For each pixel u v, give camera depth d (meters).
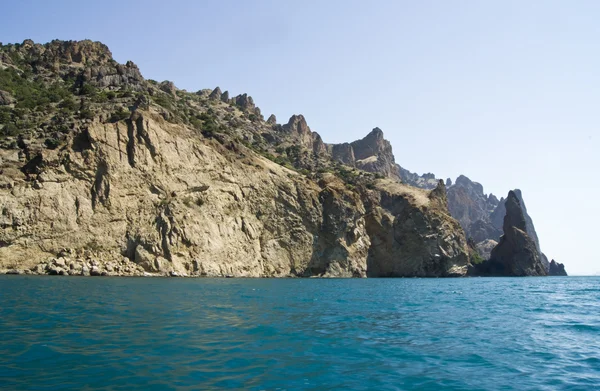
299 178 119.25
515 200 170.62
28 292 36.47
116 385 12.18
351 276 115.12
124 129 86.44
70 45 131.00
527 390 13.03
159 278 69.12
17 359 14.38
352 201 121.94
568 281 112.12
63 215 74.44
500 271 163.50
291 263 106.88
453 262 132.75
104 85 114.50
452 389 12.98
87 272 70.62
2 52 119.06
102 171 80.50
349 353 17.16
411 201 139.62
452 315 29.83
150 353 15.80
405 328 23.69
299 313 29.20
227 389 12.27
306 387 12.74
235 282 66.69
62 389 11.69
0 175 72.69
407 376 14.18
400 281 93.19
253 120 191.00
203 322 23.28
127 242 78.88
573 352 18.22
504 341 20.30
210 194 94.56
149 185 85.31
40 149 78.06
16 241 70.00
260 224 104.06
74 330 19.55
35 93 101.88
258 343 18.39
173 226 82.69
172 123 97.62
